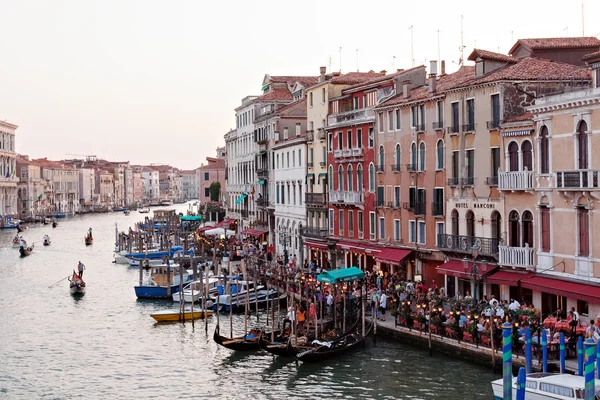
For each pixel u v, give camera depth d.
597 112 28.56
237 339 34.53
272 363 32.38
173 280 54.16
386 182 45.22
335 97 53.25
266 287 47.53
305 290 41.75
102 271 67.38
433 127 39.81
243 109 83.12
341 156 50.72
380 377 29.14
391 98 45.59
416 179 41.78
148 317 43.94
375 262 46.25
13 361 33.78
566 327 27.14
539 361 26.09
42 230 129.38
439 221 39.69
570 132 29.89
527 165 32.88
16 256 81.88
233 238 72.75
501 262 33.25
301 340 33.16
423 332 32.31
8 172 150.38
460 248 36.91
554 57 37.22
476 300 32.16
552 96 30.59
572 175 29.39
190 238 88.69
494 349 28.20
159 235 94.00
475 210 36.31
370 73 56.88
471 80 36.66
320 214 55.69
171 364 32.97
